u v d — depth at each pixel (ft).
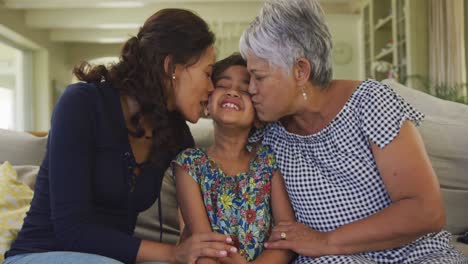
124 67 4.38
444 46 16.03
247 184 4.77
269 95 4.31
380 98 4.17
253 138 4.96
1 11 25.16
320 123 4.44
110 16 27.76
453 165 5.99
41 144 6.56
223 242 4.14
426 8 17.35
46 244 4.11
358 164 4.26
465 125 6.18
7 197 5.36
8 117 29.14
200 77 4.56
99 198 4.27
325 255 4.17
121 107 4.34
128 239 4.04
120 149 4.28
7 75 29.22
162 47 4.37
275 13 4.19
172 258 4.08
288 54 4.18
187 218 4.73
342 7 26.61
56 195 3.97
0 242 4.82
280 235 4.39
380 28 22.07
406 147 4.03
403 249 4.26
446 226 5.81
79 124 4.08
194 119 4.69
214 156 4.96
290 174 4.55
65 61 35.78
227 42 28.55
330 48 4.33
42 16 28.14
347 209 4.34
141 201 4.47
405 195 3.99
